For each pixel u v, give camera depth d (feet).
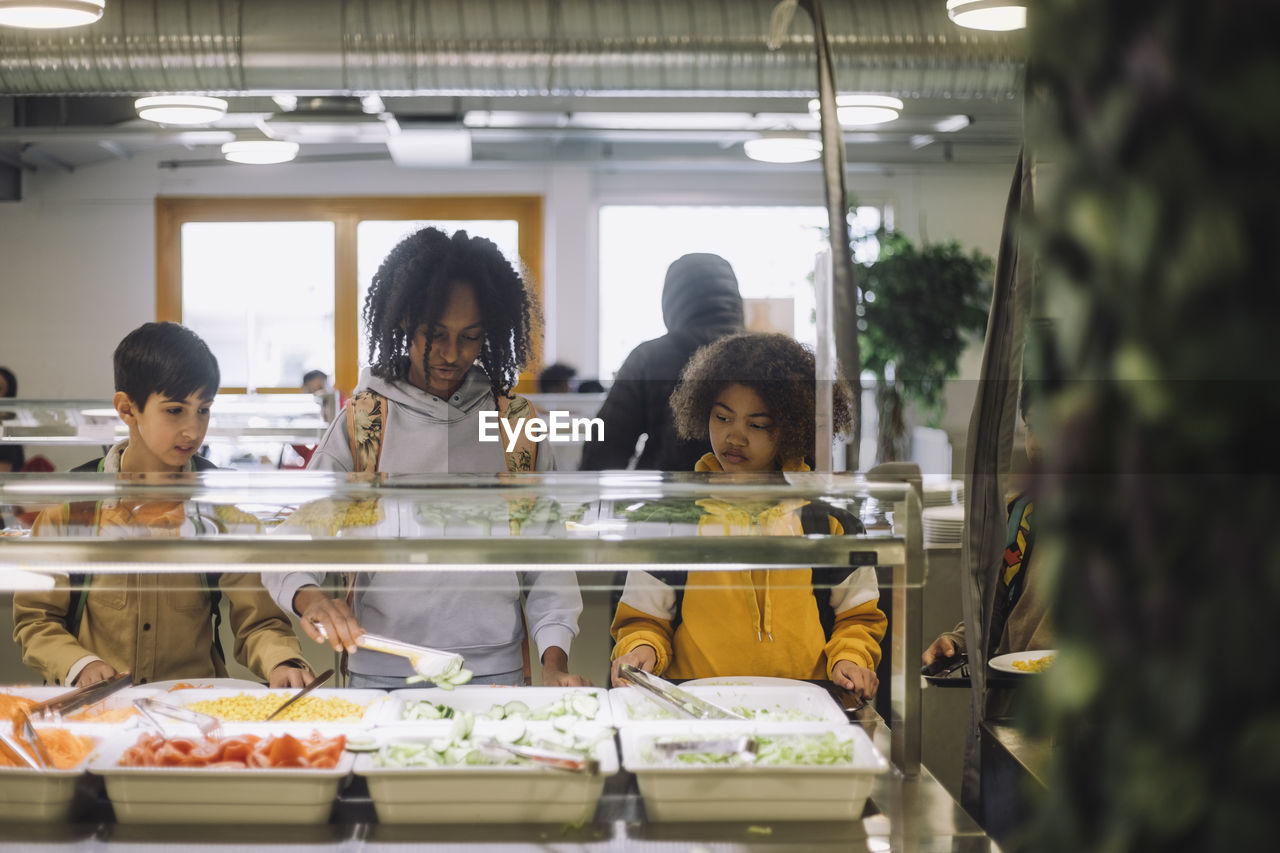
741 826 4.31
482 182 24.29
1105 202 1.55
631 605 6.00
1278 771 1.34
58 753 4.41
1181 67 1.41
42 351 24.18
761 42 13.82
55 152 22.88
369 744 4.63
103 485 4.52
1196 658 1.42
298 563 4.33
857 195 24.27
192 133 21.11
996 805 5.37
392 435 6.32
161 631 5.81
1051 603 1.70
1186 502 1.44
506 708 5.12
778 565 4.47
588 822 4.32
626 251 24.53
